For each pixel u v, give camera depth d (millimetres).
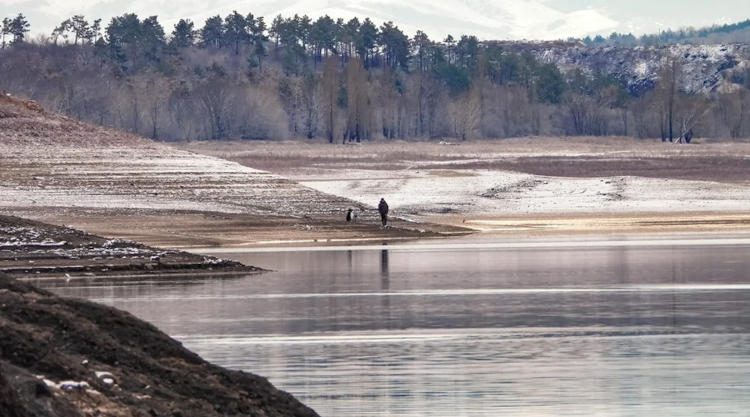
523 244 161875
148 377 47875
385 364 71875
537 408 60062
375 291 108375
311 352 76250
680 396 62281
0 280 52312
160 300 102188
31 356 45062
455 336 82125
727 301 99125
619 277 118688
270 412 48438
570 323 87625
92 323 50094
